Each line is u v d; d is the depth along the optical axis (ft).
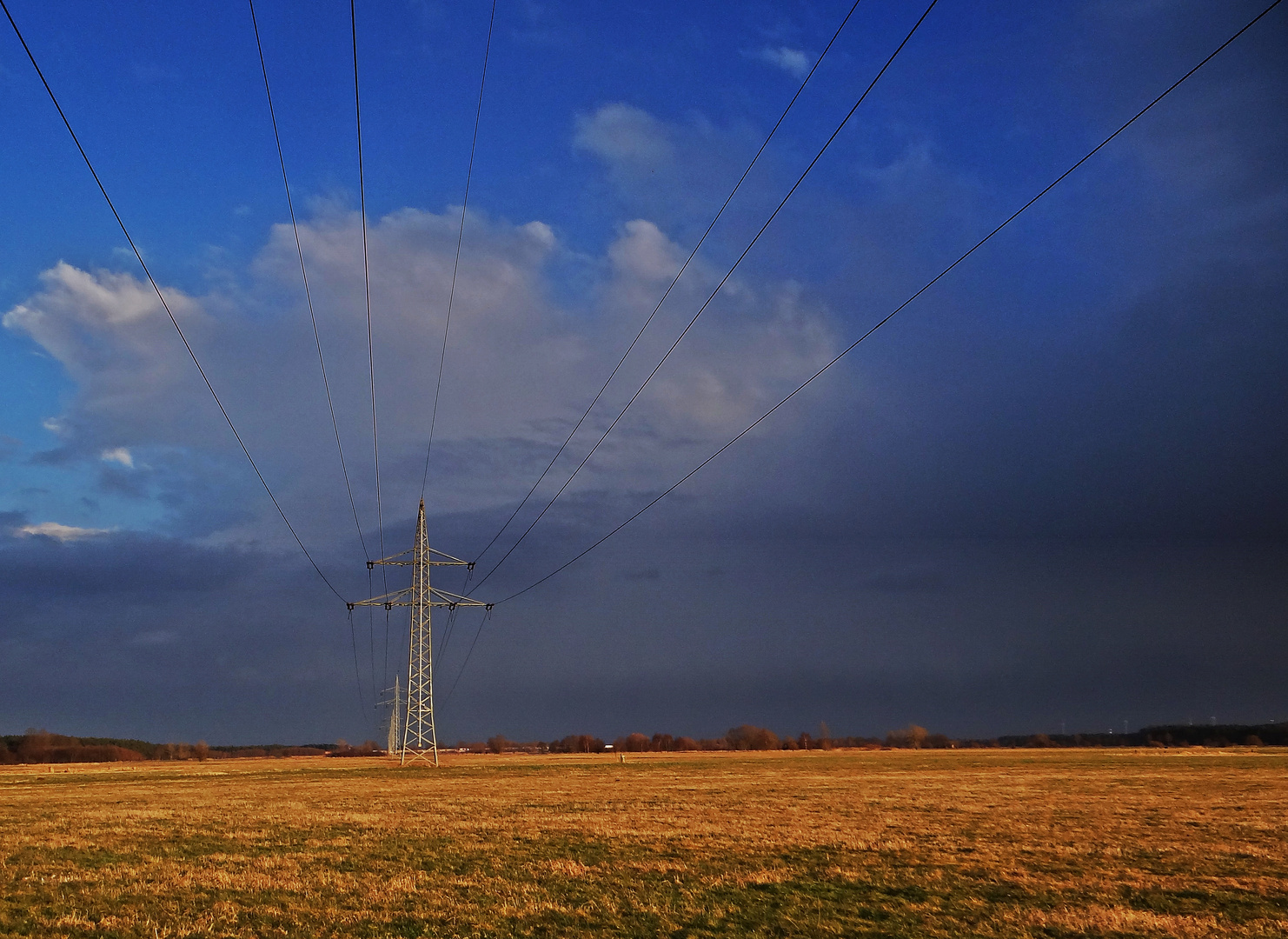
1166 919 60.70
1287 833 108.68
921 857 88.48
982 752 565.12
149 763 596.70
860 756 476.95
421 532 317.83
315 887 72.64
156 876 78.28
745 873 78.84
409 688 349.00
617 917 61.21
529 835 109.09
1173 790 185.98
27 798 187.21
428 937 55.72
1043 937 56.49
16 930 57.62
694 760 433.89
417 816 134.92
